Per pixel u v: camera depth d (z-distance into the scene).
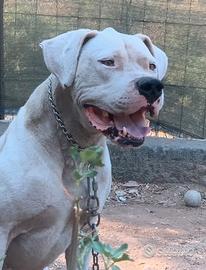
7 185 1.11
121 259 0.65
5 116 2.63
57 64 1.10
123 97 1.03
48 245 1.17
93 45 1.09
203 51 2.57
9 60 2.60
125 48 1.08
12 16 2.57
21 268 1.22
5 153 1.14
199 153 2.46
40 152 1.13
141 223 2.11
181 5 2.55
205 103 2.60
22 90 2.62
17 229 1.15
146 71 1.09
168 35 2.57
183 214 2.24
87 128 1.12
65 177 1.15
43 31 2.59
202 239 2.00
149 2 2.56
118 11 2.57
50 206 1.13
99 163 0.69
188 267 1.78
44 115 1.15
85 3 2.57
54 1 2.57
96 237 0.77
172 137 2.63
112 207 2.26
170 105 2.62
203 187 2.47
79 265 0.71
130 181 2.47
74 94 1.10
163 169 2.46
